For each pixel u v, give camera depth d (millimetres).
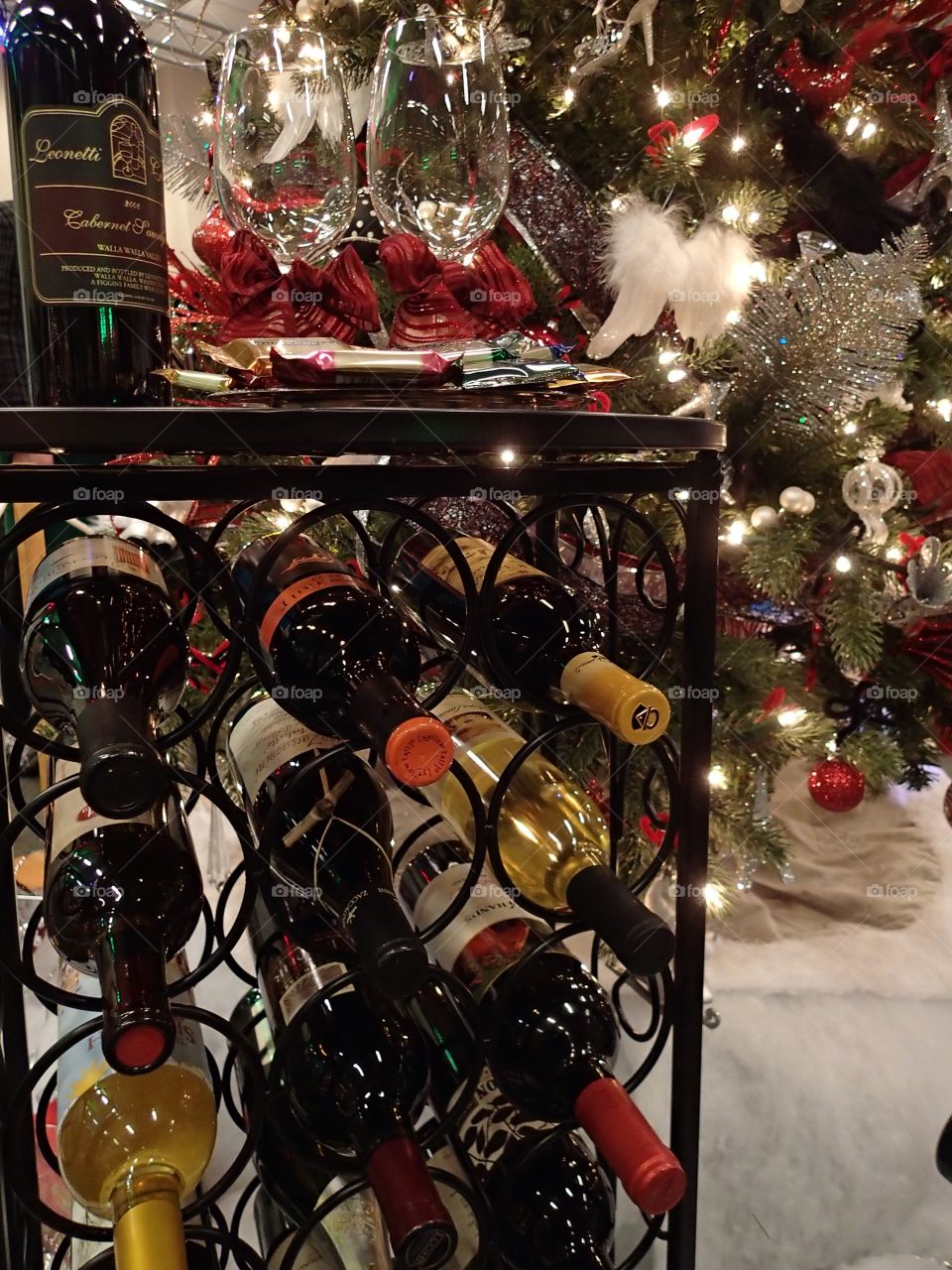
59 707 507
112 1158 486
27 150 425
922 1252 782
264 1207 656
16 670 590
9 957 464
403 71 578
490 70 589
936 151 1056
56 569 521
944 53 1164
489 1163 600
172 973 583
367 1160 464
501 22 1108
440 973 470
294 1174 594
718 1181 851
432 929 487
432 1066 621
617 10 1110
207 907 543
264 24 572
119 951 454
